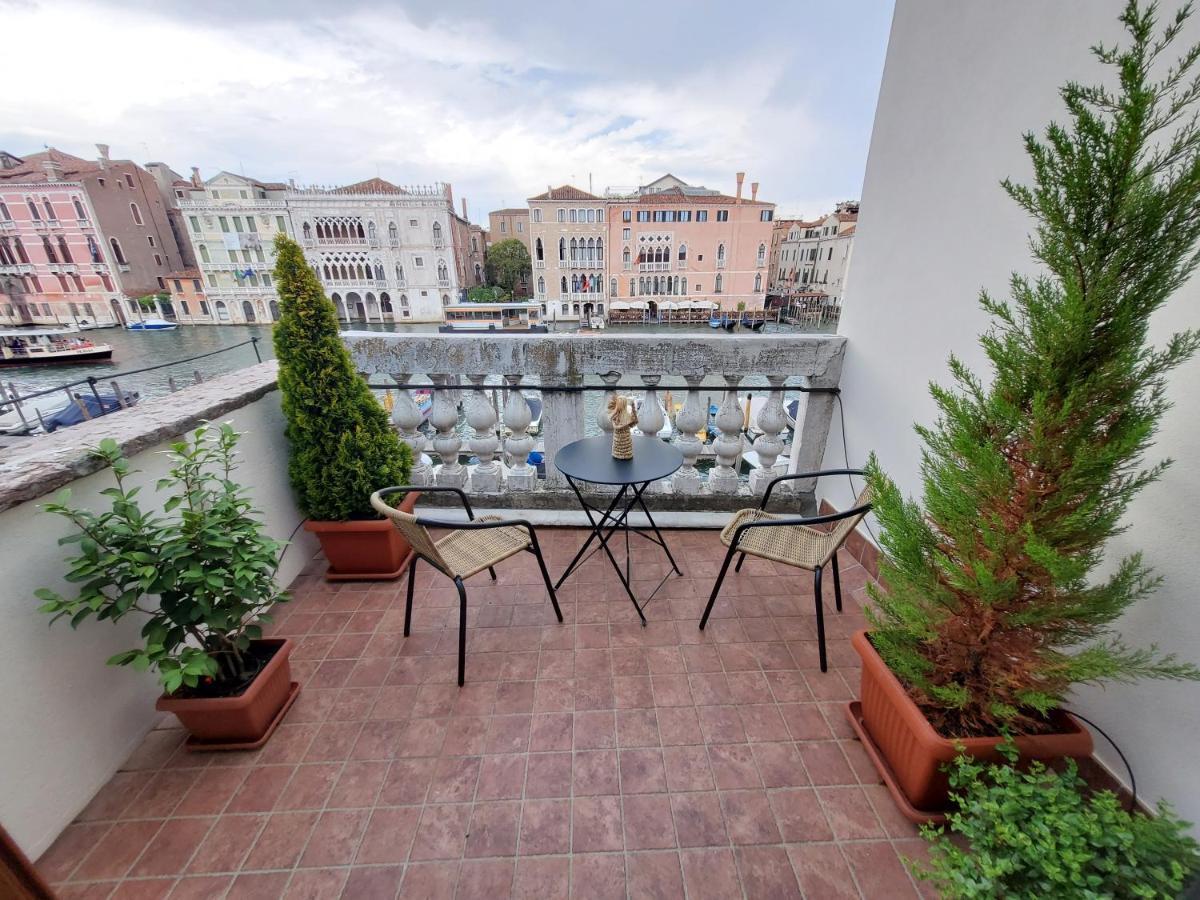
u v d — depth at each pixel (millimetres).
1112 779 1402
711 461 7000
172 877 1305
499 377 3314
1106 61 984
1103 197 961
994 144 1745
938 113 2029
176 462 1854
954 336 1979
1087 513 1027
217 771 1598
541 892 1268
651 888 1275
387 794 1521
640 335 2834
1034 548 1002
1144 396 1254
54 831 1379
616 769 1593
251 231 34219
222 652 1678
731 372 2857
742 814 1454
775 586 2537
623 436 2301
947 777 1325
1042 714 1339
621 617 2314
